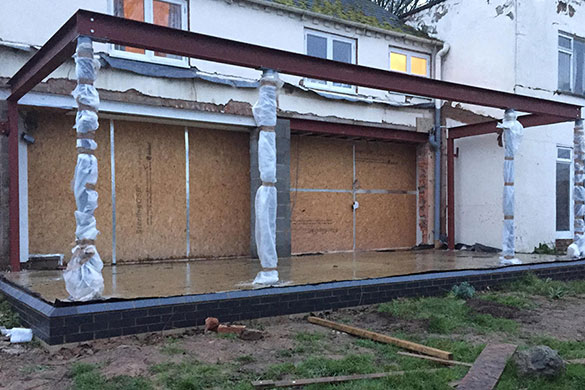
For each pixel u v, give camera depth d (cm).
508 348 404
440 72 1198
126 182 848
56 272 711
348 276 673
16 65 725
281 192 948
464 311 590
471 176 1142
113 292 537
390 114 1108
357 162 1126
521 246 1064
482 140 1118
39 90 731
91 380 355
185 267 790
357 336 493
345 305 607
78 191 479
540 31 1103
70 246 796
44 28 747
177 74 841
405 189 1198
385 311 594
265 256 600
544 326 546
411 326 535
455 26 1179
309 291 579
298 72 645
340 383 359
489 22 1110
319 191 1069
